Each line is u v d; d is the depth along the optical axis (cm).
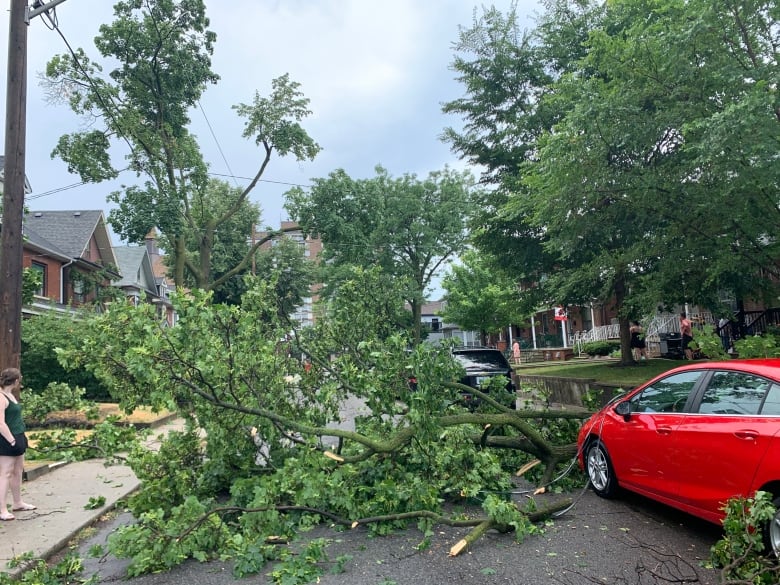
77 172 2111
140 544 481
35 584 462
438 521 567
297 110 2420
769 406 455
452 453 641
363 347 753
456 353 1340
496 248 1736
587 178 875
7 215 848
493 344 5047
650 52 834
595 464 689
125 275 3753
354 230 2477
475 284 3581
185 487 626
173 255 2970
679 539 525
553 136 886
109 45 2144
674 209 889
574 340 3488
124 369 617
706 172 803
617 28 1496
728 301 1733
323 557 491
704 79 796
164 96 2236
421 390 628
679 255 925
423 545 521
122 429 649
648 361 1869
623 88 855
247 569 482
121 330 591
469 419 680
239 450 687
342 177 2497
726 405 498
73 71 1984
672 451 535
